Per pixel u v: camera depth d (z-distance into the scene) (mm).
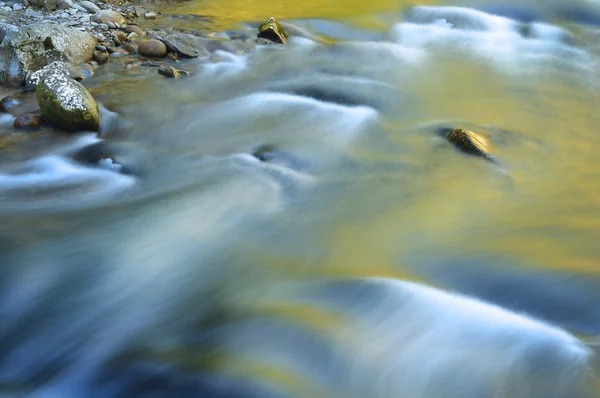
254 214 5824
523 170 6309
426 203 5961
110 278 5367
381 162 6332
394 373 4895
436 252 5586
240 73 7391
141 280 5371
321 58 7738
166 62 7406
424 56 7988
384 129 6730
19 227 5617
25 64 6883
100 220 5699
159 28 7969
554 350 5027
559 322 5180
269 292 5309
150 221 5707
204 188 5996
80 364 5051
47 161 6168
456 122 6840
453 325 5137
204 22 8219
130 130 6543
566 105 7184
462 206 5945
